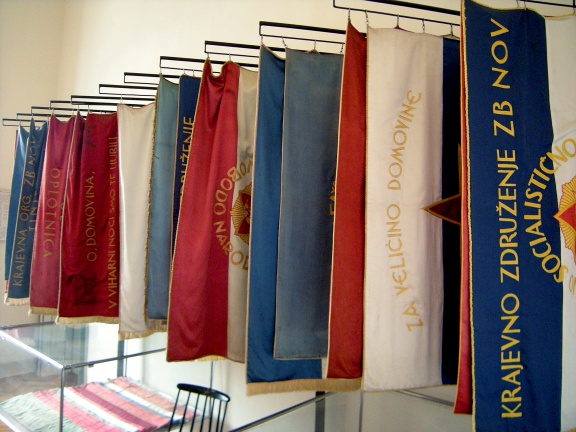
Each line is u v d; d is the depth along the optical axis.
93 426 2.36
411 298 1.22
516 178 1.09
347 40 1.27
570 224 1.13
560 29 1.17
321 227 1.40
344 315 1.22
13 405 2.49
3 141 4.07
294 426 1.75
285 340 1.34
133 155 2.06
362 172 1.26
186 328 1.53
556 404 1.06
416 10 1.90
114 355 2.68
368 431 1.92
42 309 2.51
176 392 2.96
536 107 1.13
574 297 1.11
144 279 1.98
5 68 4.11
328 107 1.43
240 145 1.64
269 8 2.49
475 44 1.09
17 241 2.83
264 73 1.45
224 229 1.60
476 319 1.03
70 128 2.61
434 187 1.26
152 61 3.33
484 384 1.02
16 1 4.20
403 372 1.20
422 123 1.26
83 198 2.26
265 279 1.40
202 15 2.94
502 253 1.06
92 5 4.12
